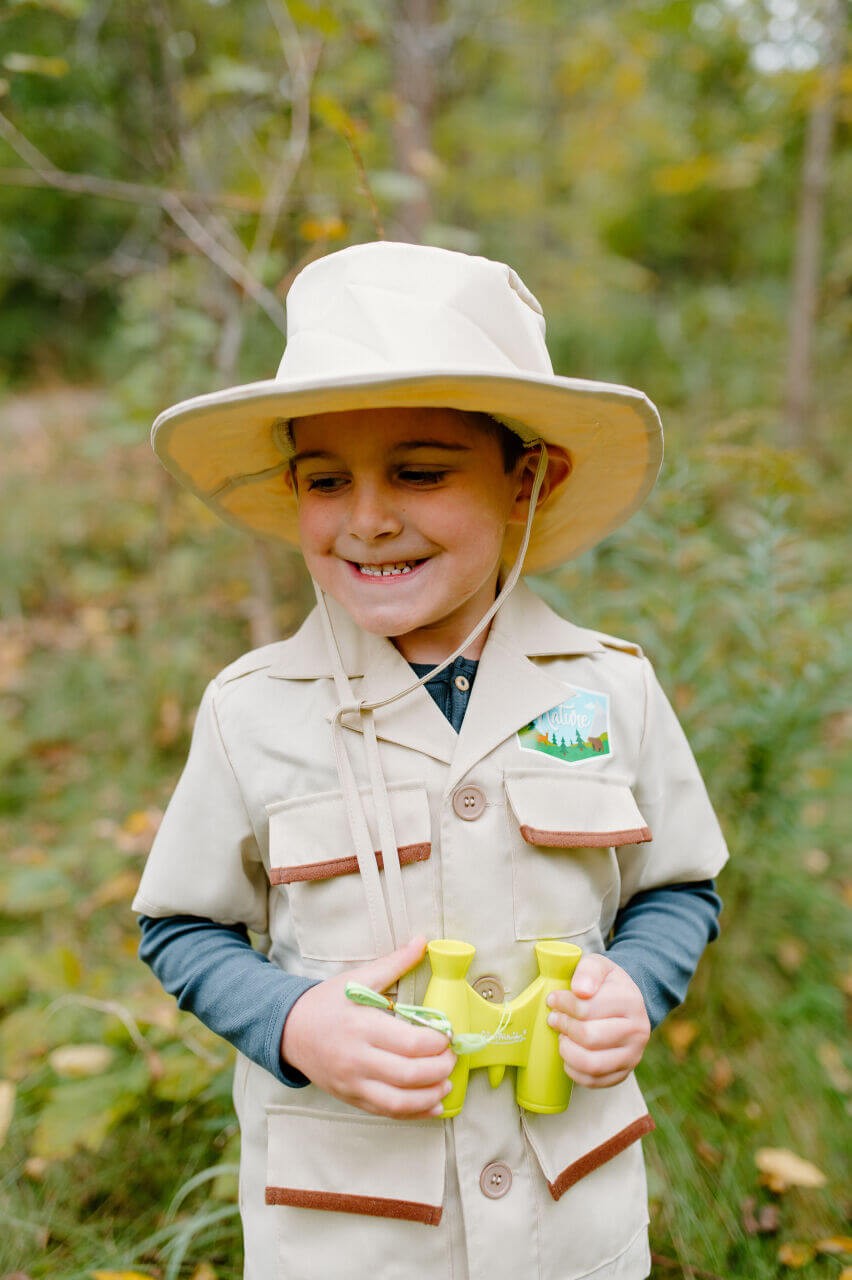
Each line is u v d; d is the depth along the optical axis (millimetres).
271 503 1401
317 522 1139
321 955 1147
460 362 1055
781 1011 2166
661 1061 1989
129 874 2611
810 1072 2033
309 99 2719
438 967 1061
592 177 6824
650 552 2229
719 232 7012
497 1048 1095
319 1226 1130
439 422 1083
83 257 7238
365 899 1138
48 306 8453
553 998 1086
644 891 1395
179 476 1278
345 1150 1121
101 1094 1812
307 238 2699
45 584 4398
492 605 1229
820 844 2646
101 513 4672
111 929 2459
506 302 1120
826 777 2635
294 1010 1091
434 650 1251
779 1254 1695
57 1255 1646
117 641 3762
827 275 5516
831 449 4625
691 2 4191
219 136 3281
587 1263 1163
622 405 1100
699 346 5898
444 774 1167
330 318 1087
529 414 1109
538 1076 1093
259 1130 1214
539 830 1156
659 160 6254
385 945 1111
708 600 2340
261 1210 1191
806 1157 1889
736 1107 1970
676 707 2082
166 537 3549
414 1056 1015
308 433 1105
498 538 1171
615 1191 1219
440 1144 1106
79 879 2645
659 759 1343
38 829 2924
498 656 1243
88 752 3291
